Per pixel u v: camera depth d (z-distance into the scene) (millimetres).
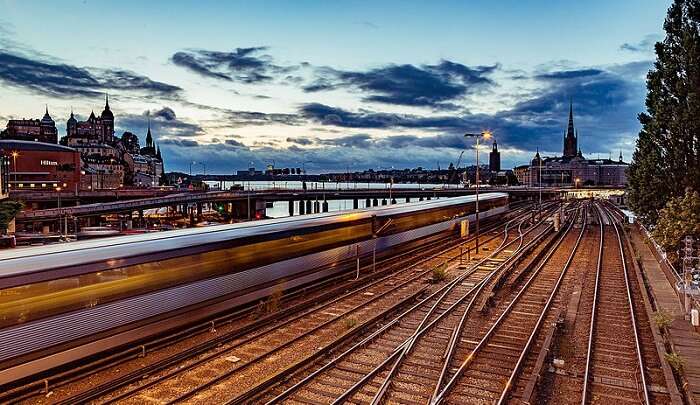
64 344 12625
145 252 14852
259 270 19281
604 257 33969
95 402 11336
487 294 21484
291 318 17828
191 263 16328
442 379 12469
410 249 34656
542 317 17875
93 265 13406
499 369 13406
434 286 23734
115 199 109812
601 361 14008
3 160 72250
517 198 176375
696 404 11023
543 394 11883
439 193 137125
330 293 21516
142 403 11266
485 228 53938
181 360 13742
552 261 32125
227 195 96500
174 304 15594
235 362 13703
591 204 127688
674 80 27281
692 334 15477
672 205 24047
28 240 52438
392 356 13719
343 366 13398
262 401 11406
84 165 147500
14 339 11625
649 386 12219
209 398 11461
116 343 13875
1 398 11172
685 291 17125
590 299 21531
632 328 17047
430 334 16297
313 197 121812
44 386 12031
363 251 27297
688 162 26922
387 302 20578
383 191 129250
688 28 26031
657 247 29891
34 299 12078
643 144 35594
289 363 13633
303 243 22156
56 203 95938
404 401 11438
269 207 184375
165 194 113750
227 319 17703
